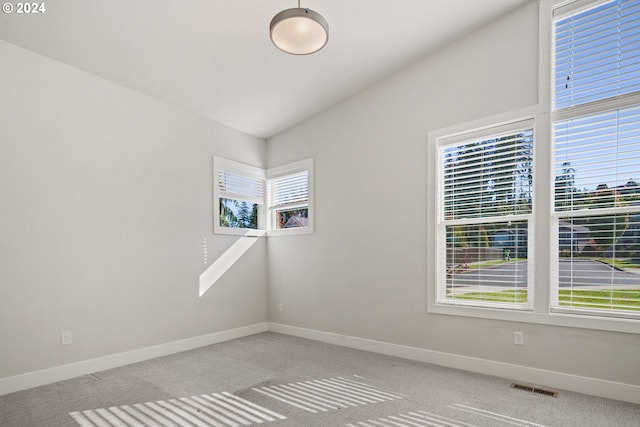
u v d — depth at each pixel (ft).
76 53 10.16
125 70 11.10
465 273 11.12
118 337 11.35
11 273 9.36
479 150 10.98
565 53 9.62
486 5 9.89
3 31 9.13
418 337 11.73
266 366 11.15
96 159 11.13
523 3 10.00
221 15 9.19
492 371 10.19
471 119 10.89
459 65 11.19
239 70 11.68
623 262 8.69
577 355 8.98
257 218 16.93
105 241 11.21
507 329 10.03
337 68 12.13
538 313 9.52
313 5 9.23
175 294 12.97
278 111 14.58
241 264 15.56
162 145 12.91
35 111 9.93
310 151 15.26
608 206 8.94
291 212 16.30
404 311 12.09
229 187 15.38
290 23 7.00
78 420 7.70
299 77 12.42
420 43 11.25
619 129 8.89
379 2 9.35
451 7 9.80
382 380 9.88
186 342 13.19
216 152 14.85
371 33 10.57
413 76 12.21
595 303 8.98
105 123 11.41
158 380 10.00
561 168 9.60
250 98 13.42
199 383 9.75
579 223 9.30
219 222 14.69
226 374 10.44
